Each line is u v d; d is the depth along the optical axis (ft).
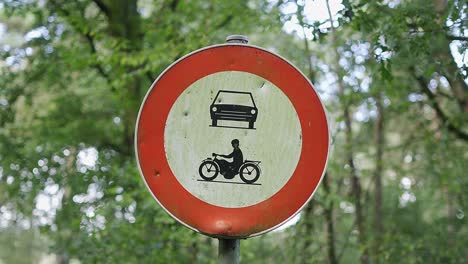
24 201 42.34
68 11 40.11
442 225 43.78
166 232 32.76
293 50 37.32
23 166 42.22
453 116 37.37
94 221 33.83
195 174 12.46
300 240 40.04
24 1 40.65
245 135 12.57
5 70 41.93
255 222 12.39
